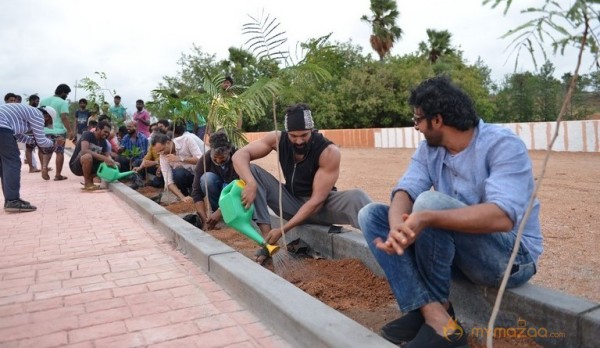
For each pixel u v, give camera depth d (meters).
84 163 8.80
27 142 6.90
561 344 2.20
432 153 2.60
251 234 3.69
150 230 5.23
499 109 28.77
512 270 2.35
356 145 24.14
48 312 2.94
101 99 12.31
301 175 3.91
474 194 2.41
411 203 2.58
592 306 2.19
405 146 21.39
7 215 6.41
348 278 3.39
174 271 3.71
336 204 3.83
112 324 2.73
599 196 6.79
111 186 8.80
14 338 2.58
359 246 3.57
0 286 3.44
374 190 8.18
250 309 2.90
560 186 7.92
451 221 2.08
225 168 5.13
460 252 2.32
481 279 2.40
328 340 2.16
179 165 7.04
